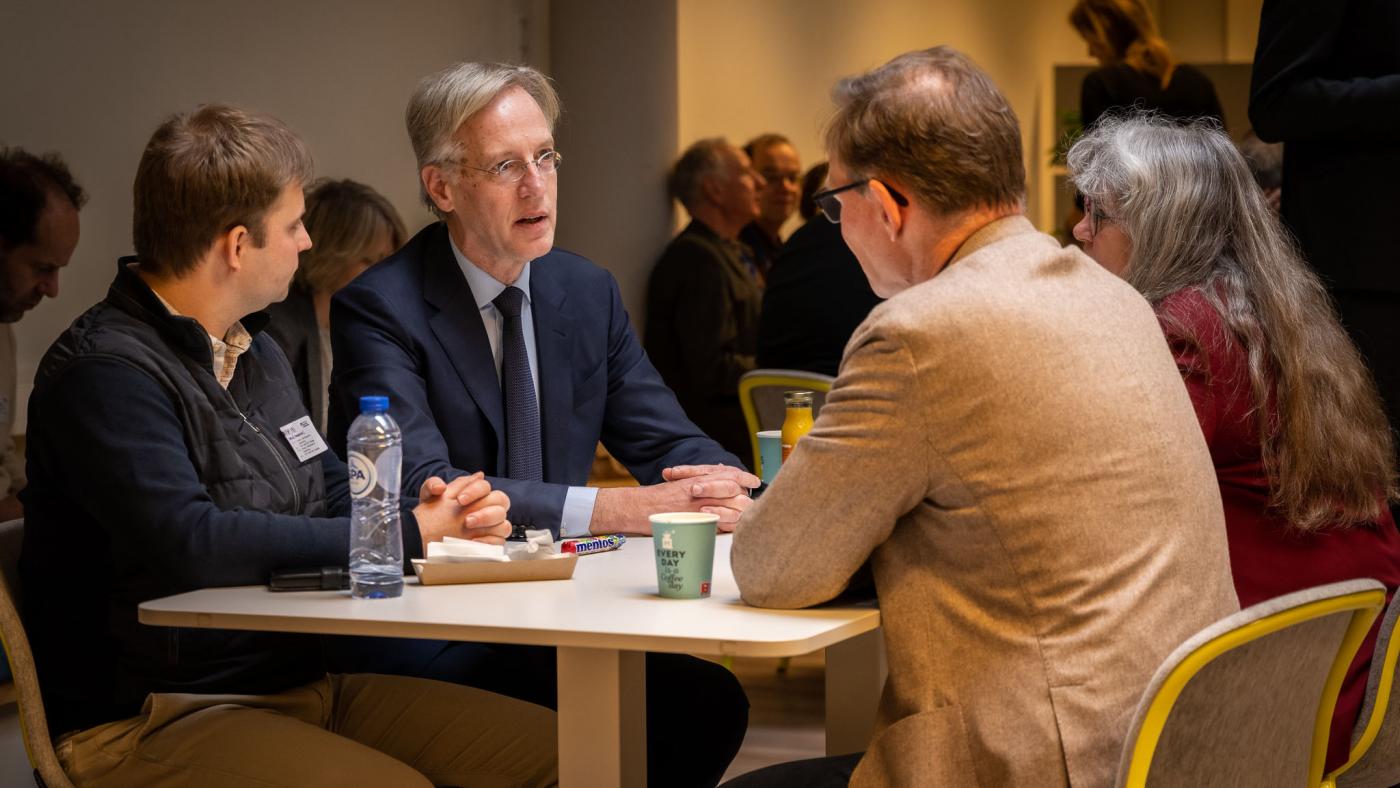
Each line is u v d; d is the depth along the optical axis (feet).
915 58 5.69
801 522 5.34
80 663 6.47
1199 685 4.57
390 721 6.98
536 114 7.93
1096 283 5.48
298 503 6.90
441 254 8.11
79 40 12.90
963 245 5.54
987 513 5.11
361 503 6.00
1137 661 5.00
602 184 19.10
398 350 7.83
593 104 19.08
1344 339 7.00
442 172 7.88
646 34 18.94
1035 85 31.68
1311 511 6.61
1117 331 5.35
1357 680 6.57
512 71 8.00
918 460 5.16
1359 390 6.83
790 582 5.43
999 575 5.13
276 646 6.69
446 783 6.93
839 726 7.20
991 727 5.05
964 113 5.48
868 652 7.11
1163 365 5.43
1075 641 5.02
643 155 19.03
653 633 5.12
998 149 5.51
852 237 5.80
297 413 7.10
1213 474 5.47
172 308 6.56
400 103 17.15
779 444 8.19
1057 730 4.96
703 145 18.67
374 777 6.10
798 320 14.25
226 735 6.12
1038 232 5.58
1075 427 5.11
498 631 5.30
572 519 7.36
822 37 23.77
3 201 10.34
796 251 14.40
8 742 7.73
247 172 6.44
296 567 6.19
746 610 5.53
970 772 5.07
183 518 6.08
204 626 5.64
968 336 5.13
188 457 6.39
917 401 5.14
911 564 5.34
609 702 5.38
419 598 5.83
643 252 19.13
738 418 18.16
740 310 18.48
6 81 12.20
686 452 8.52
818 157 24.04
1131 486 5.14
